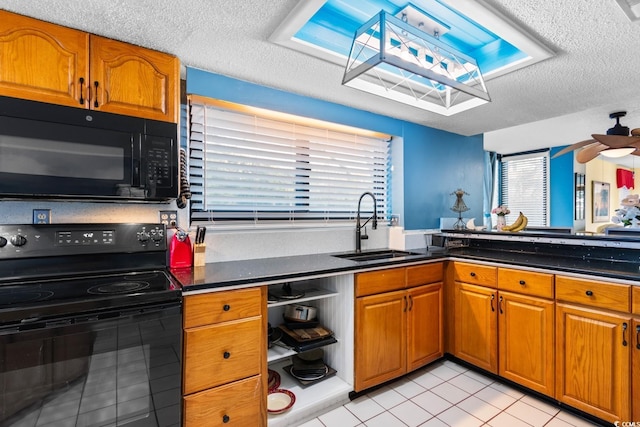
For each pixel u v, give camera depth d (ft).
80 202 5.72
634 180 23.43
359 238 8.72
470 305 7.90
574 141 16.11
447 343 8.52
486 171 18.65
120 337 4.17
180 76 6.51
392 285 7.24
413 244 9.80
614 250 7.03
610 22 4.90
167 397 4.50
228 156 7.34
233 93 7.02
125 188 5.28
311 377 6.81
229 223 7.45
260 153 7.74
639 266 6.33
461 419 6.13
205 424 4.89
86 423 3.97
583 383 5.98
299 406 6.01
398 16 5.87
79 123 4.96
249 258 7.32
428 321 7.98
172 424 4.54
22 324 3.66
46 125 4.73
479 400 6.75
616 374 5.59
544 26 5.04
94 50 5.14
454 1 4.54
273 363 7.67
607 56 5.91
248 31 5.24
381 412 6.36
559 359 6.32
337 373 7.09
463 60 5.72
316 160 8.68
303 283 7.89
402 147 9.84
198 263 6.31
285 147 8.11
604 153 11.36
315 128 8.55
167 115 5.73
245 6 4.60
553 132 14.19
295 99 7.83
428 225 10.46
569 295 6.19
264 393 5.50
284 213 8.32
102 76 5.18
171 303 4.53
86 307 3.98
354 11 5.75
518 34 5.15
